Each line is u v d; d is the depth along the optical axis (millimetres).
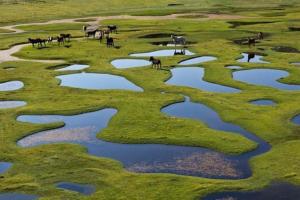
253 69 75188
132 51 90812
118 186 36844
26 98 61969
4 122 52375
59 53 89375
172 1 189375
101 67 77812
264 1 187750
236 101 58000
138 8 171125
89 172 39406
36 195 35719
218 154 42719
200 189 35906
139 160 42031
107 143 46094
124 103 57938
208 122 51500
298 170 38438
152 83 67188
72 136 48312
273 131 47531
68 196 35344
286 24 118312
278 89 63031
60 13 157625
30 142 47031
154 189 36188
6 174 39438
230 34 107562
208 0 192125
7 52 93188
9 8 162000
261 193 35219
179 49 92375
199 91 62719
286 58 80875
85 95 62562
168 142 45656
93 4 176375
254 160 40812
